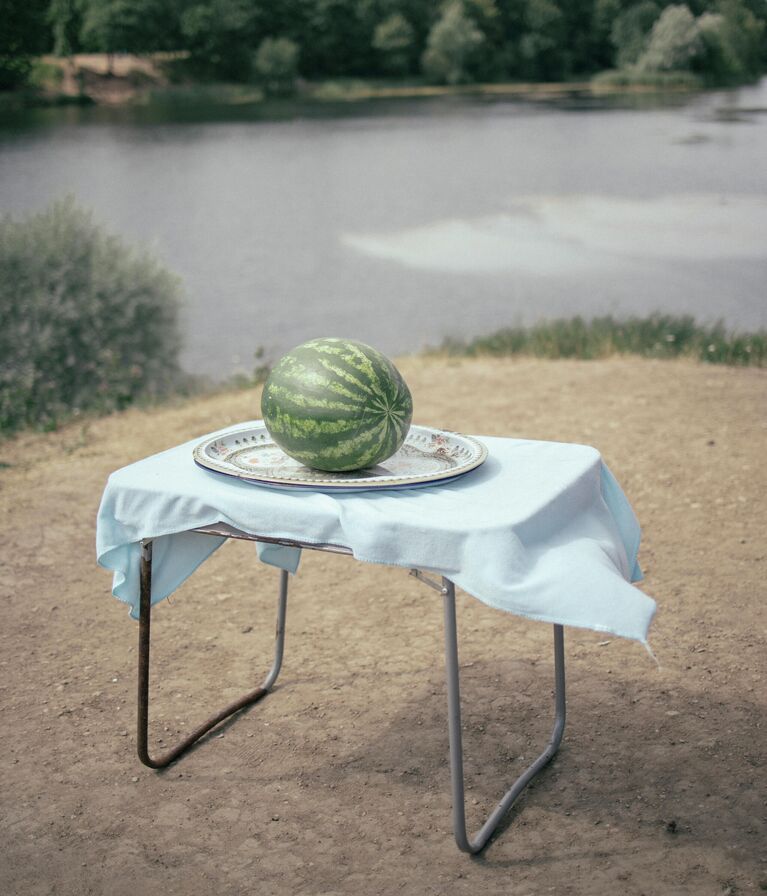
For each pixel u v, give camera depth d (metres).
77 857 2.68
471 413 7.60
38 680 3.77
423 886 2.49
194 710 3.49
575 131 51.91
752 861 2.52
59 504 5.84
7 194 26.89
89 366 10.40
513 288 24.89
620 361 9.61
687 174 38.56
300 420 2.49
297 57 73.31
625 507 2.91
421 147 47.94
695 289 23.70
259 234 29.95
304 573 4.80
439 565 2.25
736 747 3.08
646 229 30.44
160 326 12.01
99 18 58.00
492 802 2.86
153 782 3.05
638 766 3.01
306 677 3.72
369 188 38.31
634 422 7.07
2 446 7.37
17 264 10.94
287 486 2.46
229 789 3.00
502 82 86.81
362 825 2.78
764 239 28.77
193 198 33.38
